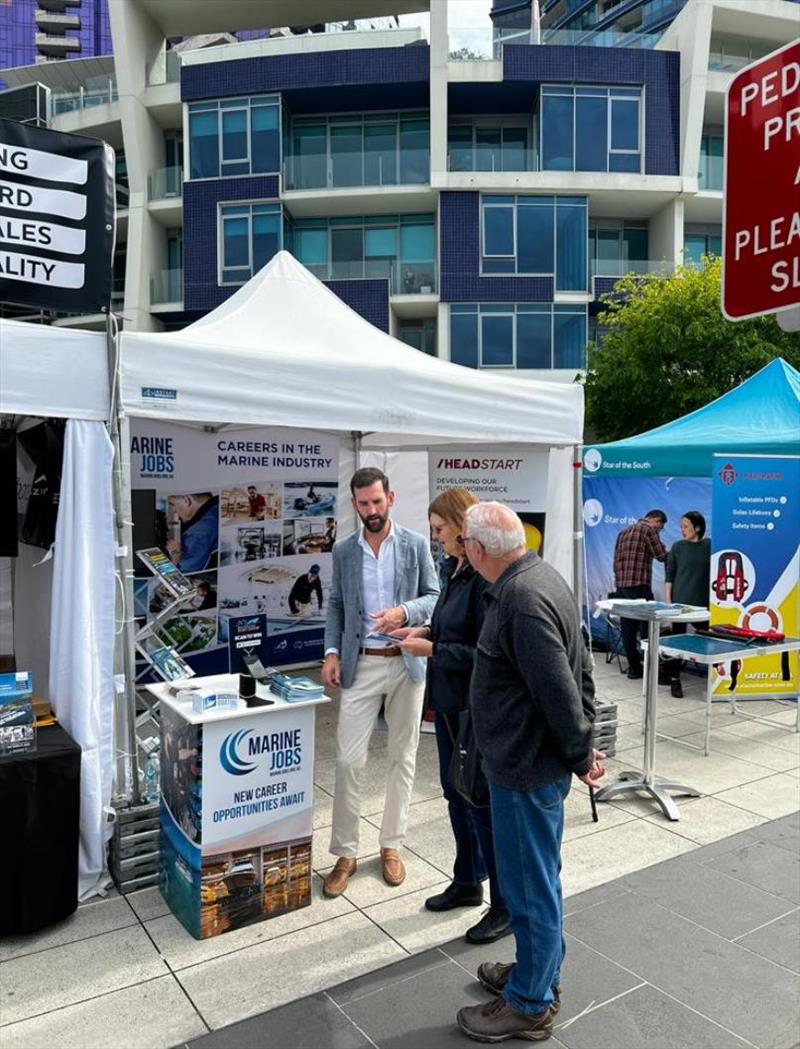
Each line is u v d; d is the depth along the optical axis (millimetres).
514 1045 2318
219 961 2754
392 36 22969
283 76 21672
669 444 7402
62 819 2926
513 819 2264
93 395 3215
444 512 2873
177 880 3037
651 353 14977
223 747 2867
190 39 34875
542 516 5090
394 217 22797
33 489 4668
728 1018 2457
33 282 3041
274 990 2590
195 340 3441
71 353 3154
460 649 2836
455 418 4273
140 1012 2482
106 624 3250
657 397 15086
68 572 3205
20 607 5352
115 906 3141
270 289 4766
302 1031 2385
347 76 21453
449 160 21766
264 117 21875
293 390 3682
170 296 23359
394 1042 2336
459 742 2699
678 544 7098
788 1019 2457
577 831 3887
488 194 21531
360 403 3900
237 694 2994
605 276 21906
